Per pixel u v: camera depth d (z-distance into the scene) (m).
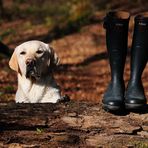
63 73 16.44
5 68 15.73
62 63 18.44
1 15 28.42
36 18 28.30
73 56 19.77
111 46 5.48
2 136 5.23
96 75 16.52
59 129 5.36
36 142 5.20
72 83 14.88
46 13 29.17
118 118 5.48
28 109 5.61
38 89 6.54
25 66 6.36
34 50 6.41
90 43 21.66
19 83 6.65
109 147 5.16
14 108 5.63
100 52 20.22
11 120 5.41
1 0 28.70
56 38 23.05
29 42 6.57
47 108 5.64
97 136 5.31
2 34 24.05
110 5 26.88
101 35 22.69
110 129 5.39
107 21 5.47
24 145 5.15
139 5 26.33
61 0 32.12
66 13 28.30
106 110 5.55
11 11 29.70
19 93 6.64
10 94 10.85
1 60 16.56
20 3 32.50
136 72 5.51
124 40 5.46
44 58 6.48
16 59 6.57
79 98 12.42
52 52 6.66
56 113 5.54
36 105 5.72
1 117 5.45
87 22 24.62
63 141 5.22
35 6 31.33
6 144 5.15
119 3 26.97
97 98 12.54
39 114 5.51
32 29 25.34
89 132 5.37
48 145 5.17
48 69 6.60
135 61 5.51
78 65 18.25
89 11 26.12
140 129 5.39
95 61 18.97
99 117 5.48
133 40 5.54
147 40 5.46
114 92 5.45
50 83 6.61
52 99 6.56
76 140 5.25
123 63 5.51
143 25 5.43
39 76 6.42
